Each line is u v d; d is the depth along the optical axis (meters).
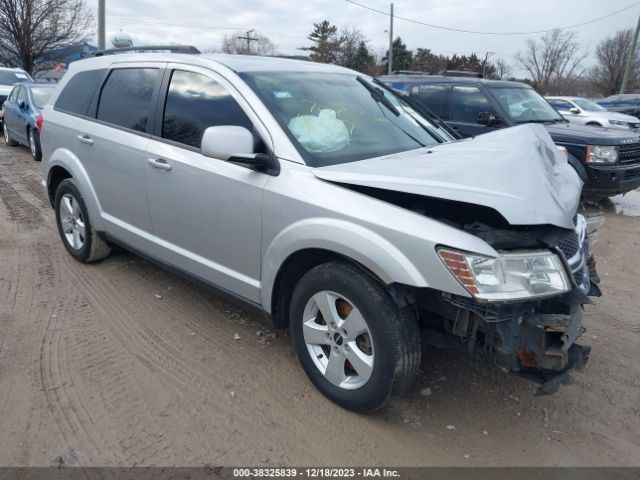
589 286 2.97
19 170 10.08
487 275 2.38
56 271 4.93
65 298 4.36
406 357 2.68
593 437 2.90
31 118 10.77
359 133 3.46
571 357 2.66
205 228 3.53
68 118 4.83
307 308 3.04
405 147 3.52
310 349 3.11
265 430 2.87
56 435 2.78
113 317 4.05
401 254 2.52
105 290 4.52
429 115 4.36
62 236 5.23
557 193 2.65
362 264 2.65
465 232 2.47
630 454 2.78
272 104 3.29
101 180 4.44
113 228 4.46
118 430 2.83
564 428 2.97
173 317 4.07
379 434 2.86
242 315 4.14
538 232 2.54
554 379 2.56
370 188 2.73
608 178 7.29
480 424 2.98
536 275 2.46
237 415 2.98
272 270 3.11
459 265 2.39
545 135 3.65
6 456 2.63
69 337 3.75
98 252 4.93
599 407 3.16
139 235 4.16
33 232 6.13
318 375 3.09
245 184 3.18
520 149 2.93
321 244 2.78
